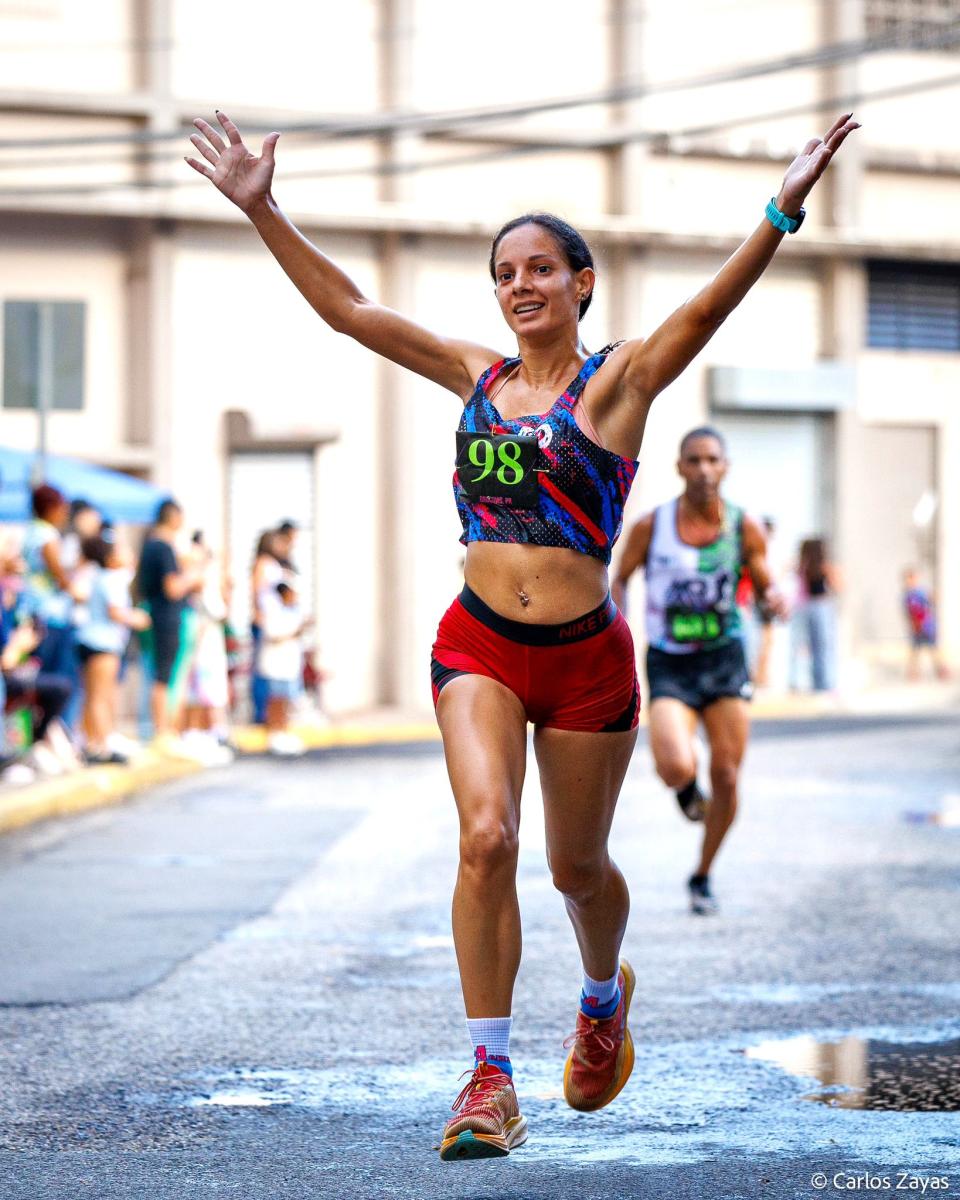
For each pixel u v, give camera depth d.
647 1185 5.98
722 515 11.12
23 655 18.39
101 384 30.02
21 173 29.70
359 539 31.52
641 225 33.12
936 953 10.14
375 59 31.56
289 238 6.27
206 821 16.73
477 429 5.88
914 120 35.88
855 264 35.22
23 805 16.45
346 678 31.44
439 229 31.66
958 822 16.20
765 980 9.41
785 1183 5.99
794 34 34.72
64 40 29.78
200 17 30.47
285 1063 7.72
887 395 35.91
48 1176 6.15
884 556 35.91
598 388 5.76
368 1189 5.97
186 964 9.94
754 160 34.47
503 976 5.65
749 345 34.66
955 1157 6.29
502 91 32.50
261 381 30.83
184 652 22.36
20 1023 8.49
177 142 30.17
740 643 11.26
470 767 5.68
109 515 23.83
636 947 10.34
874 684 34.78
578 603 5.79
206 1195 5.93
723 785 11.26
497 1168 6.20
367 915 11.58
